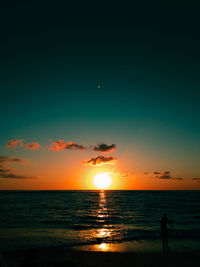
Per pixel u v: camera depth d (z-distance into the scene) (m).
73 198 95.94
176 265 11.24
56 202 68.50
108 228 23.48
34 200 76.88
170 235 19.20
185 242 16.50
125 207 53.53
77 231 21.34
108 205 59.62
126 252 13.69
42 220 28.86
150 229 22.83
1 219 29.12
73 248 14.61
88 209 47.03
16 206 51.16
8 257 12.33
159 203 68.62
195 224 25.91
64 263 11.41
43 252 13.53
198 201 79.31
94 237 18.41
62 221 28.34
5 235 18.69
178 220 29.80
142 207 53.69
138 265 11.20
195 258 12.41
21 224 25.23
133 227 24.23
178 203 68.69
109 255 13.02
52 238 17.73
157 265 11.22
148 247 14.95
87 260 11.99
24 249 14.16
